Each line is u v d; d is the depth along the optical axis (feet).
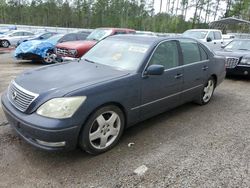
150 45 14.03
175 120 16.02
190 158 11.59
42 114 10.09
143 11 166.20
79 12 170.30
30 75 12.49
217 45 43.32
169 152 12.05
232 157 11.78
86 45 31.19
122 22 158.81
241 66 27.04
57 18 167.84
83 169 10.56
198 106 18.88
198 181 10.02
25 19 166.40
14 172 10.21
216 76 19.53
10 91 12.06
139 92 12.76
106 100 11.22
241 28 98.94
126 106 12.26
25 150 11.70
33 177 9.96
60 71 12.85
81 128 10.64
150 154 11.82
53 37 46.42
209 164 11.16
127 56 13.97
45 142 10.07
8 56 47.44
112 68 13.38
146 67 13.14
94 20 169.37
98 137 11.44
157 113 14.62
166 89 14.46
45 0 166.61
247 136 14.02
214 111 17.92
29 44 37.76
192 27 148.46
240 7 138.51
